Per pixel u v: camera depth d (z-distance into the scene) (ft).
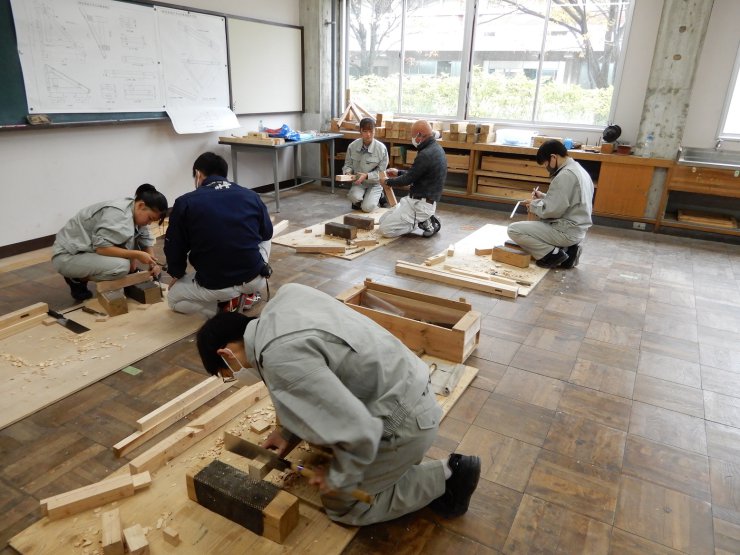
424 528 5.24
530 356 8.72
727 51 15.67
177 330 9.11
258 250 9.24
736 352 9.07
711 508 5.63
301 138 18.81
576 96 18.62
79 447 6.24
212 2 16.92
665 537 5.24
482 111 20.49
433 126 19.84
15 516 5.23
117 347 8.46
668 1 14.78
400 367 4.43
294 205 18.89
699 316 10.52
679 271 13.21
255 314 9.91
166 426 6.66
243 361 4.45
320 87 21.54
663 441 6.70
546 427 6.89
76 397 7.18
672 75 15.30
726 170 15.21
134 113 14.94
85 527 5.04
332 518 5.10
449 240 15.14
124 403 7.10
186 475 5.32
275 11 19.65
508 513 5.47
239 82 18.48
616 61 17.56
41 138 12.89
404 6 20.49
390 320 8.45
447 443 6.52
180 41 15.89
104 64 13.82
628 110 17.69
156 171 16.25
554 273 12.75
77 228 9.66
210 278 8.87
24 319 8.98
